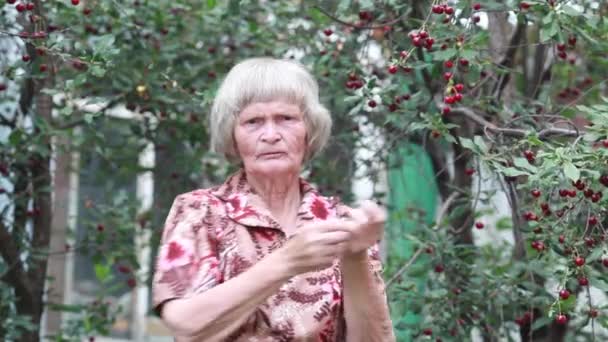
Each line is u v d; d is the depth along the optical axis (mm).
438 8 3650
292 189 2635
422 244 4250
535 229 3471
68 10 4543
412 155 5438
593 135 3191
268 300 2467
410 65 3750
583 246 3412
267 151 2559
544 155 3094
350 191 5172
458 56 3643
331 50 4590
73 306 4961
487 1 3945
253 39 5125
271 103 2580
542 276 4258
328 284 2508
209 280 2402
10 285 4699
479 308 4273
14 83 5023
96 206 5062
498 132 3652
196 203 2523
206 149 5375
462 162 4660
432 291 4219
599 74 5277
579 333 4590
